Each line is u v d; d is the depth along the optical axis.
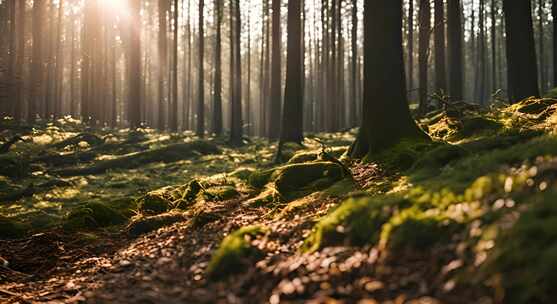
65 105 67.00
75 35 59.53
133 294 6.25
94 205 12.20
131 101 35.03
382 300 4.28
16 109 33.88
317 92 52.97
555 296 3.44
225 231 8.48
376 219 5.77
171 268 7.15
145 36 56.31
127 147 27.61
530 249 3.86
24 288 7.98
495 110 15.04
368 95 12.34
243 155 24.52
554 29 25.22
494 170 6.46
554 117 10.64
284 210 9.23
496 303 3.68
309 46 53.97
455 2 22.41
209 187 14.06
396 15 12.27
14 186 18.36
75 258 9.52
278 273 5.46
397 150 11.18
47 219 13.29
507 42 16.23
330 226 6.08
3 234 11.47
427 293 4.14
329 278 4.94
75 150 25.97
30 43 50.91
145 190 17.53
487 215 4.75
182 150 25.23
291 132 22.33
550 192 4.48
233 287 5.54
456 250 4.52
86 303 6.44
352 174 11.10
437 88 23.52
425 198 5.84
